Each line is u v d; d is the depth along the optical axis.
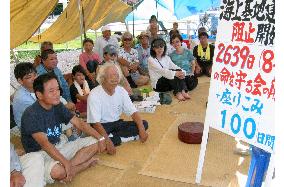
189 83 5.75
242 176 2.98
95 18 8.30
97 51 7.02
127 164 3.29
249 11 2.36
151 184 2.91
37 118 2.82
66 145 3.22
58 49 12.88
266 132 2.29
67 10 7.23
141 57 6.50
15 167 2.51
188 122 4.04
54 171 2.74
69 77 5.34
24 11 5.62
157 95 5.25
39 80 2.76
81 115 4.50
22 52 10.78
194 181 2.92
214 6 11.64
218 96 2.61
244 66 2.42
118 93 3.67
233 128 2.50
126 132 3.75
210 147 3.60
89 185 2.92
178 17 11.95
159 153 3.49
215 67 2.61
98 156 3.46
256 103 2.35
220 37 2.57
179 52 5.94
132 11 10.30
